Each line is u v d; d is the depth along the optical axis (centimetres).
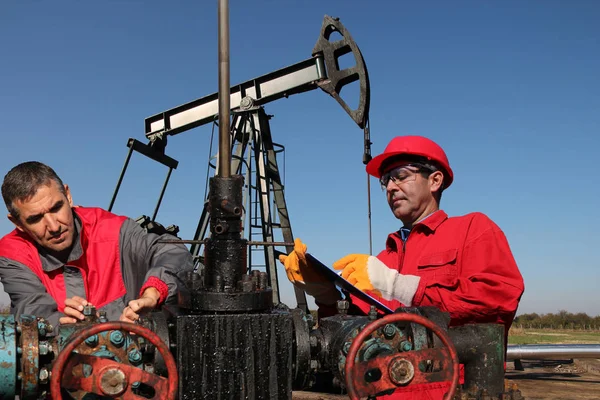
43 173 248
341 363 156
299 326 162
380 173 291
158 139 979
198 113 962
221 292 152
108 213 295
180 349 145
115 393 132
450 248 247
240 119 977
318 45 838
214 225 159
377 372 154
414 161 271
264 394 148
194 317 146
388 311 182
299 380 163
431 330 155
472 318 218
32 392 138
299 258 201
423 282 219
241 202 162
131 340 150
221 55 162
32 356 138
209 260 160
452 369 142
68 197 281
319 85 832
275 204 997
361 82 779
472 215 255
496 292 217
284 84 889
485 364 169
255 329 149
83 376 135
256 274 164
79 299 188
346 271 217
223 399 146
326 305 245
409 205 271
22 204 242
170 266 242
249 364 148
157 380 134
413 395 197
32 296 251
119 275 276
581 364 542
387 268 217
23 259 260
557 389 439
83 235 273
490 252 236
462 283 221
